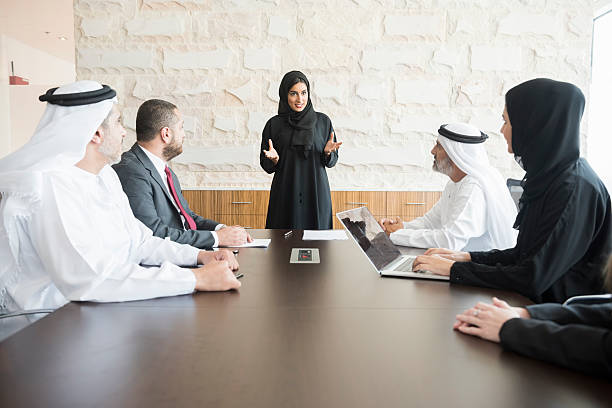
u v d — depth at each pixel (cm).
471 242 259
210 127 530
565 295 160
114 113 165
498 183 249
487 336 102
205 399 75
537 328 92
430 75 523
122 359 91
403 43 521
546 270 149
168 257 185
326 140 397
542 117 162
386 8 519
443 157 260
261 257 205
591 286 158
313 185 382
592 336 84
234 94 525
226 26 521
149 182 245
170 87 527
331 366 88
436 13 519
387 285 155
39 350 96
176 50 525
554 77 521
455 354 94
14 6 627
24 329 110
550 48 519
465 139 250
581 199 152
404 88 523
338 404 73
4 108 752
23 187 140
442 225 281
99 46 526
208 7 522
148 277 139
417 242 240
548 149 161
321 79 523
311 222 384
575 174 156
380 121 526
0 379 82
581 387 79
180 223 262
